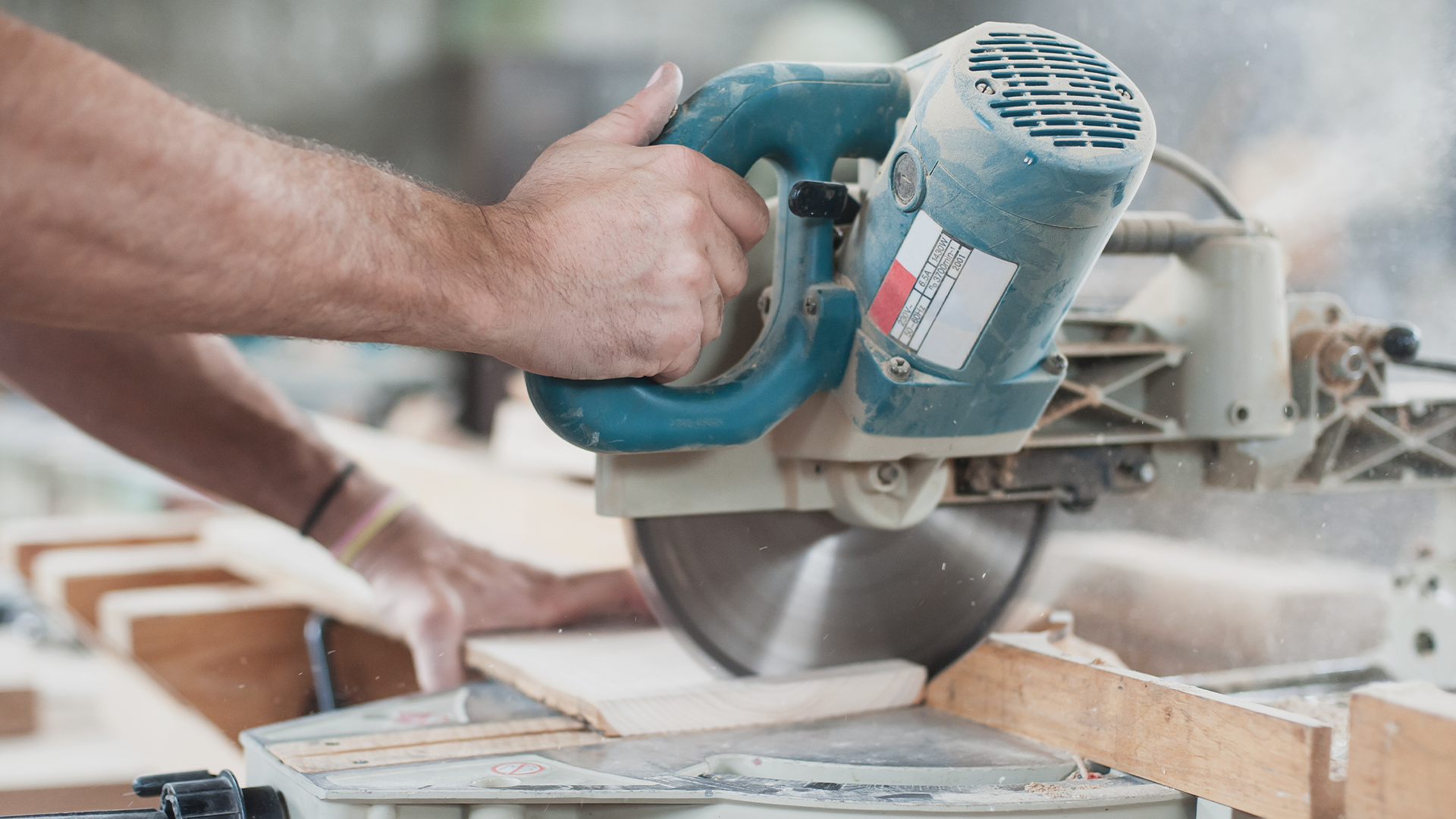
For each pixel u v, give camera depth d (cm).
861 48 468
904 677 117
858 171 114
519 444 254
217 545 220
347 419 406
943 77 88
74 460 330
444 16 520
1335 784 79
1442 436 132
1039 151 82
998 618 128
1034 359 97
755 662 120
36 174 63
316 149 86
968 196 86
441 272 79
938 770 93
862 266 98
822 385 99
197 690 179
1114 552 178
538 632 145
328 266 74
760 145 98
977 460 115
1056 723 101
